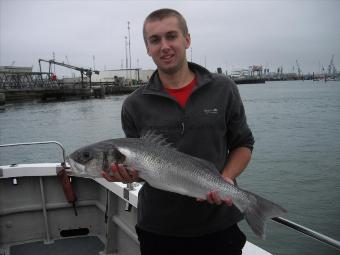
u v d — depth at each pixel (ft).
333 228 26.50
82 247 16.94
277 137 67.15
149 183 8.61
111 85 269.23
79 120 114.52
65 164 17.22
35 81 239.50
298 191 35.24
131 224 14.66
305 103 147.74
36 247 17.07
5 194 17.58
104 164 8.77
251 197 8.38
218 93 8.59
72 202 17.40
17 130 95.25
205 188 8.25
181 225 8.54
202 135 8.43
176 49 8.52
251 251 9.76
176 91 8.75
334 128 75.82
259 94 230.07
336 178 39.11
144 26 8.97
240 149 8.98
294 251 22.97
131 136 9.39
